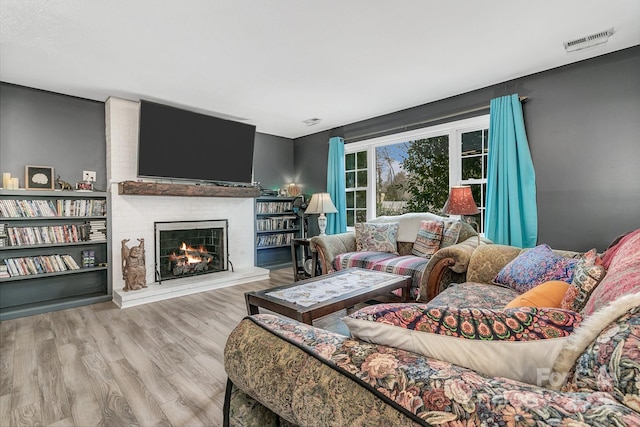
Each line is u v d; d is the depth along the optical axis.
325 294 2.17
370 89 3.53
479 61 2.88
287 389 0.71
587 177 2.87
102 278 3.81
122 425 1.52
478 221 3.71
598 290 1.11
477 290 2.11
